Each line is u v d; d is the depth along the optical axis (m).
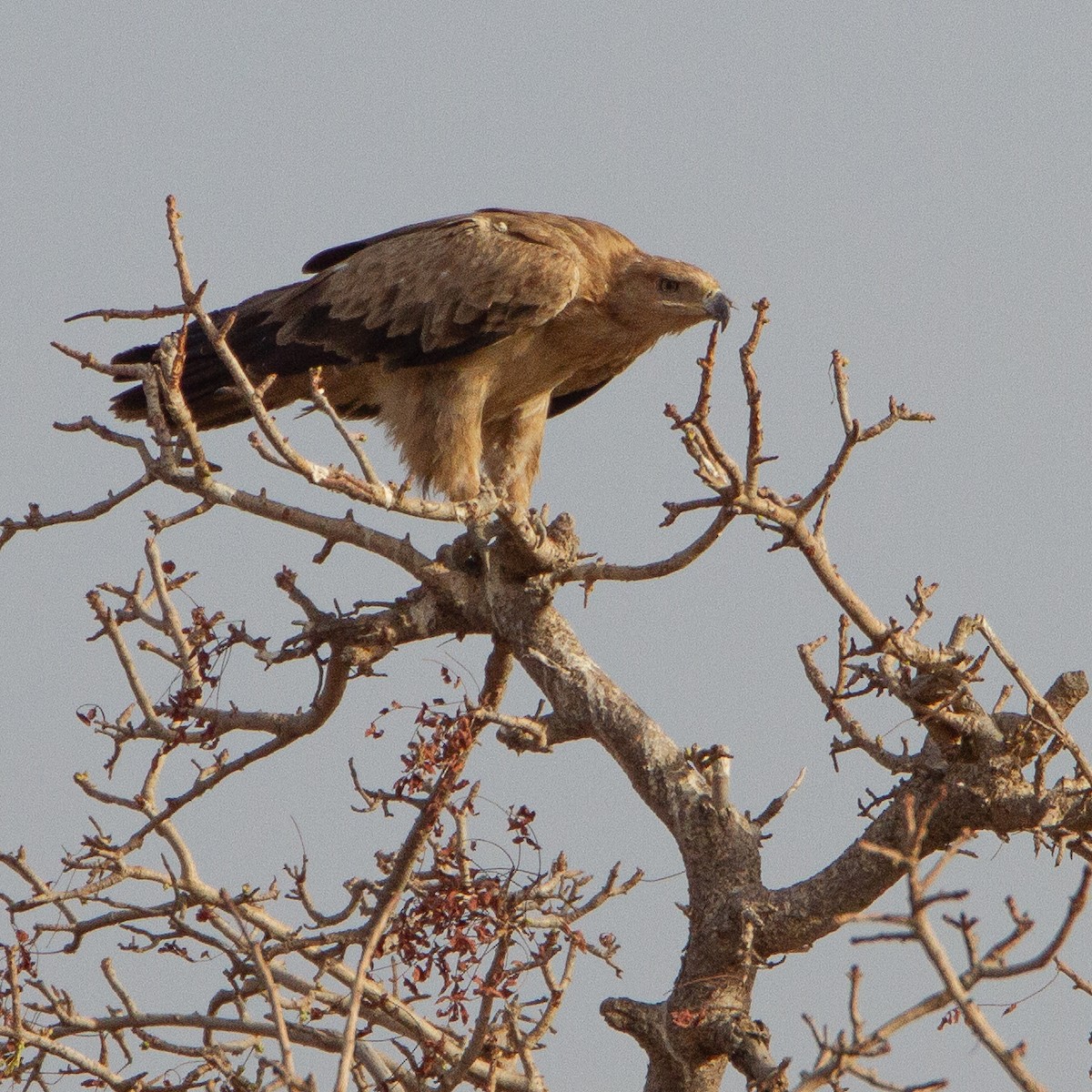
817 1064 7.04
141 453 11.78
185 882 11.95
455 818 10.88
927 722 10.79
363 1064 11.33
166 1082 11.35
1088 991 9.46
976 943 6.11
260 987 11.60
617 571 11.45
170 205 9.62
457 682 10.98
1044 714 10.45
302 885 11.65
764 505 10.01
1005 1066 5.97
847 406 9.99
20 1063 11.02
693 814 11.55
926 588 11.08
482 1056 11.13
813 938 11.03
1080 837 10.66
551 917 10.63
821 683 11.15
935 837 10.83
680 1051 11.16
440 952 10.38
